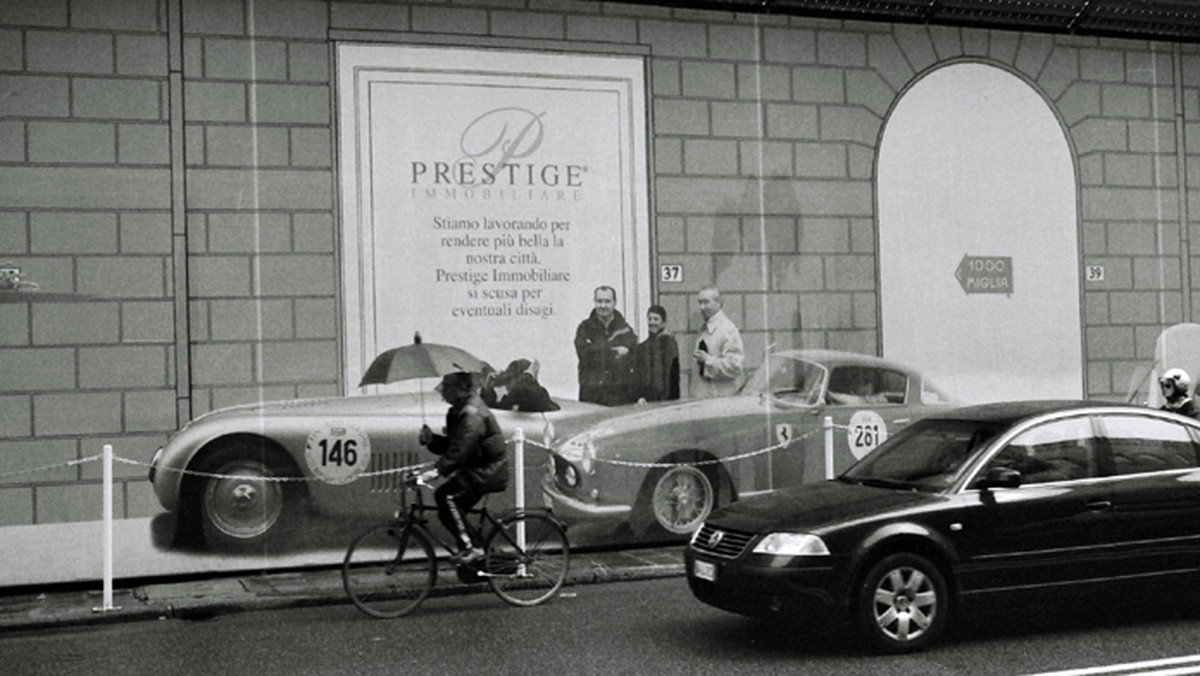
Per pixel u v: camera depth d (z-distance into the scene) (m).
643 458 12.31
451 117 11.90
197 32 11.20
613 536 12.20
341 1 11.58
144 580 10.93
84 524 10.81
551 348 12.12
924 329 13.45
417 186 11.78
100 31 10.95
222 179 11.23
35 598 10.34
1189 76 14.52
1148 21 14.29
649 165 12.50
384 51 11.70
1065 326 14.08
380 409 11.57
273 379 11.31
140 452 10.95
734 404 12.66
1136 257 14.45
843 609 7.63
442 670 7.57
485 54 12.00
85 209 10.88
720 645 8.09
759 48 12.90
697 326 12.59
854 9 13.22
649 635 8.45
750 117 12.85
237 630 9.08
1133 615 8.86
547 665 7.61
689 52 12.66
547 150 12.18
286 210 11.39
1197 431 8.62
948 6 13.50
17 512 10.66
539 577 9.83
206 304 11.16
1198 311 14.60
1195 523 8.30
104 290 10.91
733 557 7.88
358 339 11.55
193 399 11.10
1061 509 8.02
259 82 11.35
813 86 13.10
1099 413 8.51
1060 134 14.13
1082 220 14.21
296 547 11.34
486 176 11.98
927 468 8.38
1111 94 14.38
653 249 12.48
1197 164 14.64
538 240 12.13
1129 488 8.21
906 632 7.72
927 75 13.57
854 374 13.12
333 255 11.51
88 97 10.91
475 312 11.91
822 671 7.32
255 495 11.23
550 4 12.20
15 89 10.73
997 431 8.32
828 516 7.83
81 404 10.83
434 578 9.55
